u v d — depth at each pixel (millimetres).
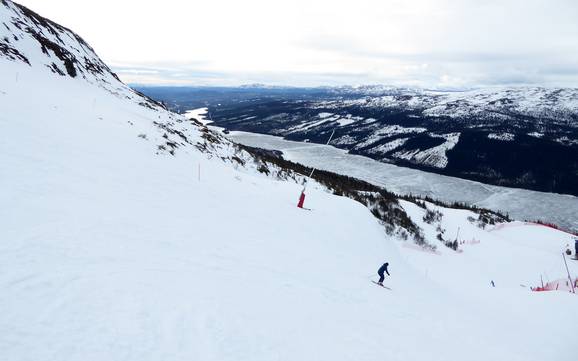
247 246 13945
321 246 18891
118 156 18984
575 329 18703
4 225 8789
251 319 8125
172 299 7781
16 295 6305
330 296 12109
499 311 21797
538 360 12945
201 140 42062
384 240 29359
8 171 12023
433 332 12547
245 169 40781
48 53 43312
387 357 8820
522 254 45062
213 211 17078
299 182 46531
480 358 11367
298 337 8164
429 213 56062
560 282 33938
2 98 19250
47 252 8164
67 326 5871
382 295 15000
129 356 5598
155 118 42531
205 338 6734
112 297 7121
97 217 11195
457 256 40750
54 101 23984
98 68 62031
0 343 5078
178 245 11383
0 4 45312
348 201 33281
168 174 20156
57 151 15727
